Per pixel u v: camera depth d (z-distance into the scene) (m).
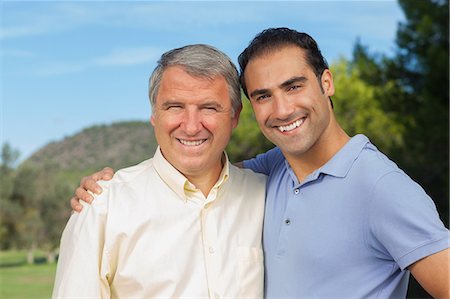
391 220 2.18
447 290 2.11
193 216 2.42
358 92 13.37
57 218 34.62
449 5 11.84
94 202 2.38
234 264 2.45
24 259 42.22
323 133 2.44
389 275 2.28
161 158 2.46
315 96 2.38
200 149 2.37
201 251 2.41
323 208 2.35
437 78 11.91
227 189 2.54
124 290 2.36
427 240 2.12
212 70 2.34
